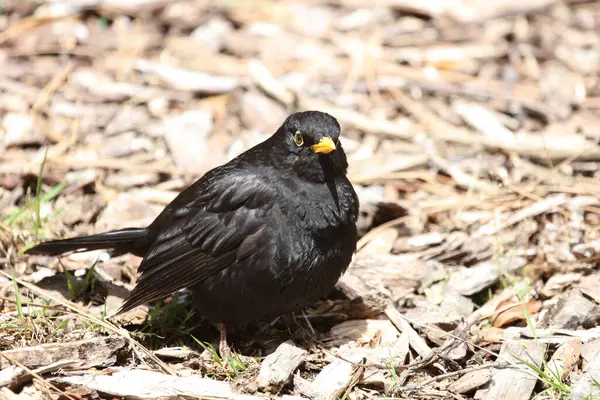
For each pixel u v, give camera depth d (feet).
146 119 45.44
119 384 28.30
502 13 53.47
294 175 30.32
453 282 34.78
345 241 30.71
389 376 29.60
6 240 35.68
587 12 54.70
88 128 44.70
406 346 31.22
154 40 51.19
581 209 38.65
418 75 49.03
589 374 28.99
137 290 30.91
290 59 50.19
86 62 49.52
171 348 30.60
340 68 49.47
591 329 31.78
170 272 31.17
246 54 50.52
